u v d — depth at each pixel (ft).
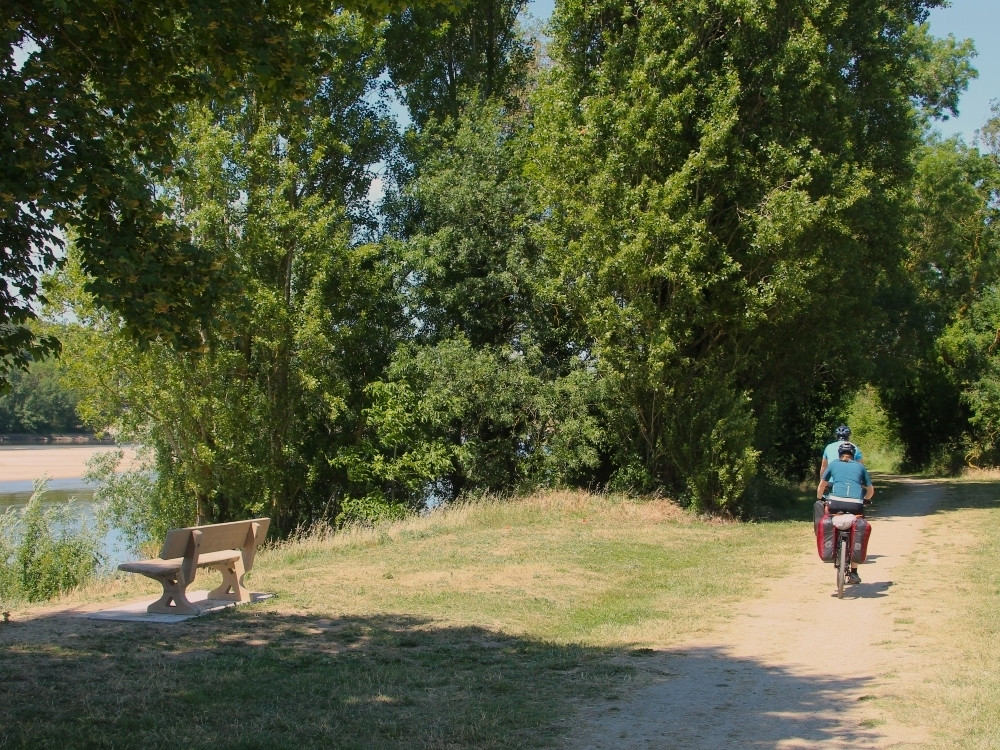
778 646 27.25
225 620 29.76
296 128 77.25
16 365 23.50
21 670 22.67
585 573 41.09
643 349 64.54
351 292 84.33
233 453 77.61
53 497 139.23
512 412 79.97
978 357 128.16
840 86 68.74
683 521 62.59
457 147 86.07
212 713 19.56
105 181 23.82
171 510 82.94
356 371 88.12
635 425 71.67
